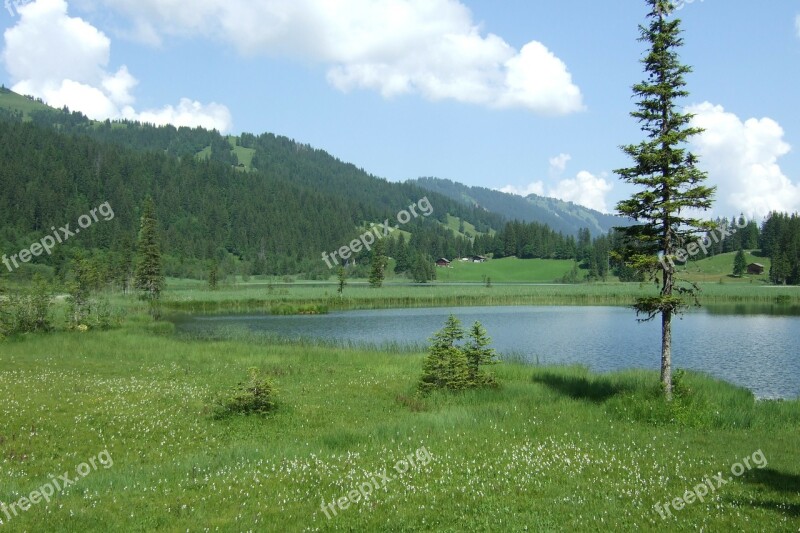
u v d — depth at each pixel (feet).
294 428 65.82
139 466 50.60
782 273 433.07
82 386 81.41
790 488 42.88
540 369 107.86
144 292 314.96
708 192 71.05
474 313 275.80
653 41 74.79
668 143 72.64
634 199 73.56
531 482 44.65
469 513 38.78
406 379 97.55
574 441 57.16
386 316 260.83
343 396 83.25
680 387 73.67
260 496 42.14
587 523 36.50
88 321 179.22
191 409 71.92
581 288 438.40
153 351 121.80
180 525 36.58
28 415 63.77
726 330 195.72
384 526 36.60
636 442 56.75
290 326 217.36
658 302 72.64
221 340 157.07
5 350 118.11
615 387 85.30
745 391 85.40
